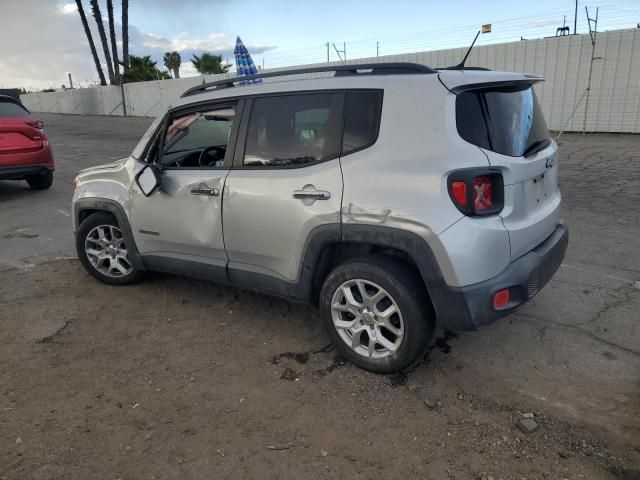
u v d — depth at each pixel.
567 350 3.50
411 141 2.96
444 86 2.95
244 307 4.34
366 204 3.02
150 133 4.34
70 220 7.40
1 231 6.86
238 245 3.68
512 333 3.74
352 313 3.29
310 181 3.25
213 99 3.88
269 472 2.50
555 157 3.62
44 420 2.91
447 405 2.97
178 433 2.79
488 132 2.97
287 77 3.90
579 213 6.72
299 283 3.45
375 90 3.14
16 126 8.55
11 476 2.49
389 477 2.46
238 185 3.60
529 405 2.94
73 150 16.56
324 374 3.32
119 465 2.56
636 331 3.71
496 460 2.54
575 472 2.44
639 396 2.98
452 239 2.80
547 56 15.28
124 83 35.25
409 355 3.12
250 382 3.26
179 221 4.00
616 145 12.62
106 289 4.76
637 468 2.45
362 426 2.82
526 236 3.08
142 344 3.76
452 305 2.87
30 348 3.72
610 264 4.96
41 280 4.99
